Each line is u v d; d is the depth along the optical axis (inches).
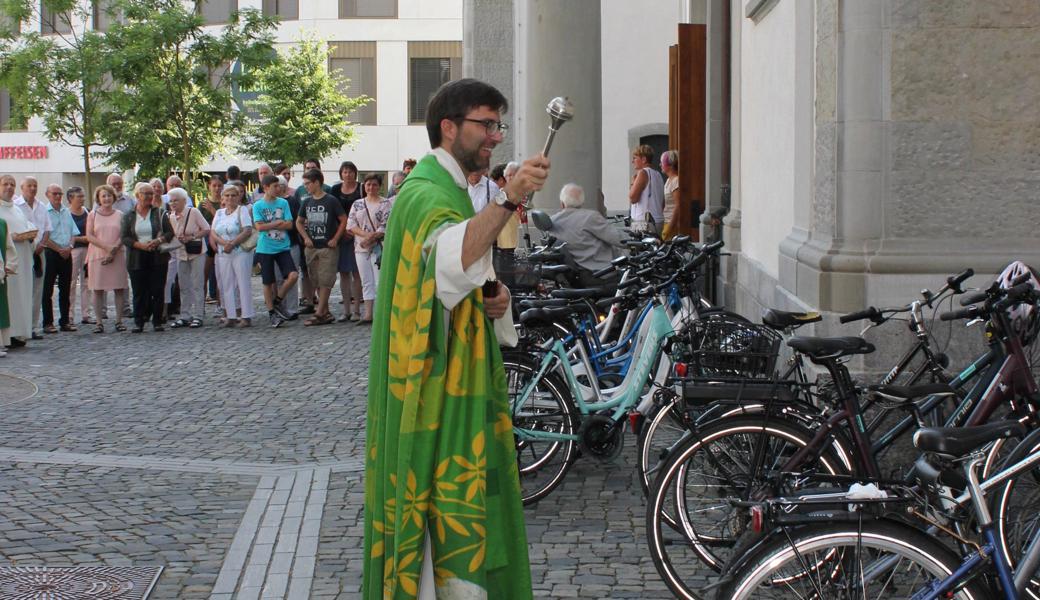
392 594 129.5
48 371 421.7
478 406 128.6
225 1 1523.1
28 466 272.4
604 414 239.0
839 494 125.0
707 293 454.6
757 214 357.7
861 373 228.7
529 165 121.7
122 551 208.4
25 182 526.3
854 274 231.1
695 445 175.2
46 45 1019.9
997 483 130.0
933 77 230.8
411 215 128.8
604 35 831.7
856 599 124.0
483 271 124.3
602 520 223.8
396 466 129.8
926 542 122.6
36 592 185.3
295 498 242.5
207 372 414.3
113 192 560.1
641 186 543.8
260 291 759.7
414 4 1535.4
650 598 182.7
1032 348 206.7
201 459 279.3
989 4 229.0
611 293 255.6
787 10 295.9
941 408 190.4
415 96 1550.2
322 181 553.6
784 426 174.7
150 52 974.4
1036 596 133.5
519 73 645.3
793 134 286.4
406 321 128.3
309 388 377.4
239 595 186.4
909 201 232.7
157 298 545.6
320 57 1295.5
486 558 130.6
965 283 227.9
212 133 1033.5
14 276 483.8
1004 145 231.1
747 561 124.5
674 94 550.0
